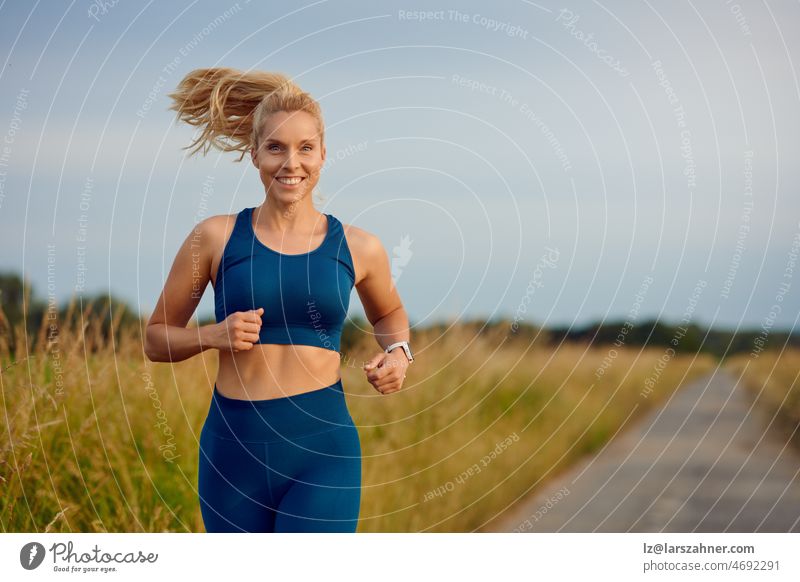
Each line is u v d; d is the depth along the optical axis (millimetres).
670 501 6414
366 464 5562
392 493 5469
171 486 4461
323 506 2975
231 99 3355
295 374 3006
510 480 6184
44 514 4090
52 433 4195
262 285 2949
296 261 2988
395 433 5871
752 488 6898
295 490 3002
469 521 5645
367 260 3174
